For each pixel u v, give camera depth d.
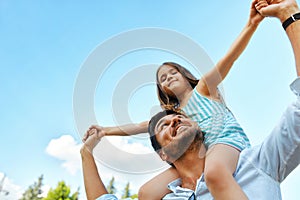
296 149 1.34
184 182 1.61
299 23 1.40
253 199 1.38
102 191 1.76
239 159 1.50
